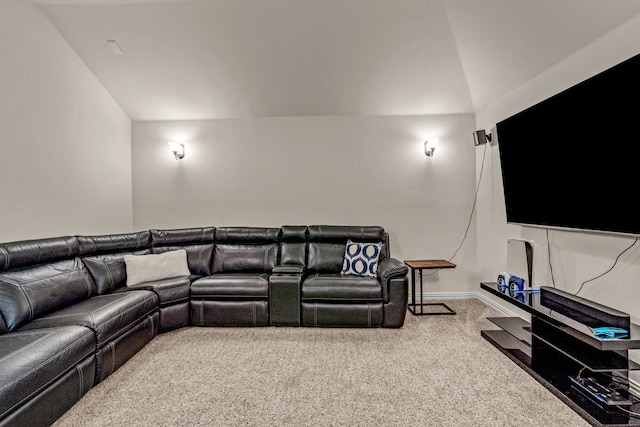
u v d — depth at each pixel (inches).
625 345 65.2
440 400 75.9
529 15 91.9
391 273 120.0
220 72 138.2
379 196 160.9
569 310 81.1
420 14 111.1
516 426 66.6
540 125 98.0
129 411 72.4
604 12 78.4
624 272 79.5
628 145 70.9
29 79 108.3
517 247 115.6
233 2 109.8
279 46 125.7
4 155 100.1
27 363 61.4
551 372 83.7
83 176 133.0
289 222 163.2
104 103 145.3
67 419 69.6
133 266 125.3
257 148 163.2
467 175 158.4
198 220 164.6
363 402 75.4
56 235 119.7
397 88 143.9
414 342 108.6
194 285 124.8
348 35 120.3
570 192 88.7
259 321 123.3
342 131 161.2
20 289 84.7
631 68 68.4
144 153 164.9
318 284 122.5
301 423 68.2
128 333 96.1
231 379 86.0
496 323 111.3
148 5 111.1
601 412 67.0
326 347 105.4
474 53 120.4
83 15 114.1
